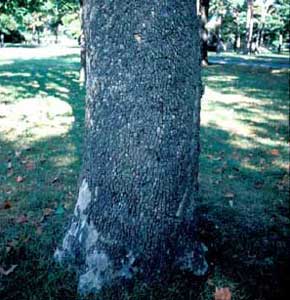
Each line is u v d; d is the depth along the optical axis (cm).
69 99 854
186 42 226
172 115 228
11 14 1094
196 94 239
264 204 376
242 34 5041
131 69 221
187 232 249
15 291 230
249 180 433
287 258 282
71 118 670
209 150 531
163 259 239
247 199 384
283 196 396
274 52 4856
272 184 426
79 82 1121
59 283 237
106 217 236
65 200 358
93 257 237
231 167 467
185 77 229
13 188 379
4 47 3198
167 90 224
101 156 235
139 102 224
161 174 231
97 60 229
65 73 1359
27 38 4481
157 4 215
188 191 244
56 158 466
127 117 226
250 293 242
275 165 487
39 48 3209
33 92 930
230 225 329
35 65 1620
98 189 239
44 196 363
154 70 221
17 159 457
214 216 344
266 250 292
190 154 240
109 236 235
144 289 231
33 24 4194
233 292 242
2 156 465
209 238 303
